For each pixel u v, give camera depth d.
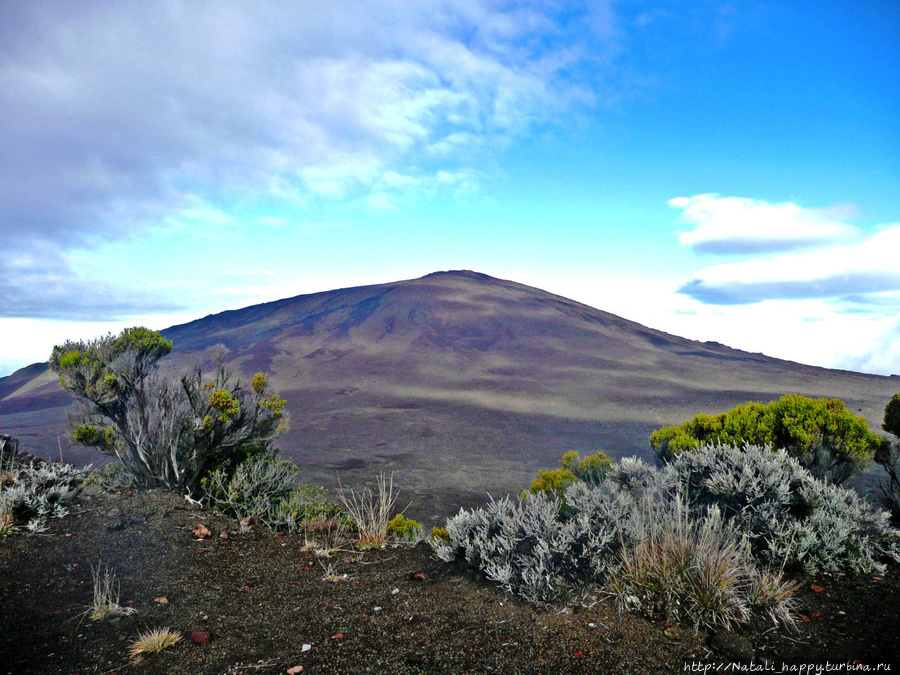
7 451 7.76
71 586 3.85
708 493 5.12
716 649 2.86
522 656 2.81
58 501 5.52
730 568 3.44
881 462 7.24
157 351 7.49
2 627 3.15
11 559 4.23
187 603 3.65
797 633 3.02
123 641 3.05
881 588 3.62
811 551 4.07
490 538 4.35
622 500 4.43
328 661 2.80
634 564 3.62
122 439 7.22
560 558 3.82
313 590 3.91
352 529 6.07
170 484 6.80
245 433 7.41
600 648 2.88
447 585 3.91
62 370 6.83
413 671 2.68
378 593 3.80
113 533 4.98
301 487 7.34
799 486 4.92
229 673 2.69
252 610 3.54
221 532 5.35
